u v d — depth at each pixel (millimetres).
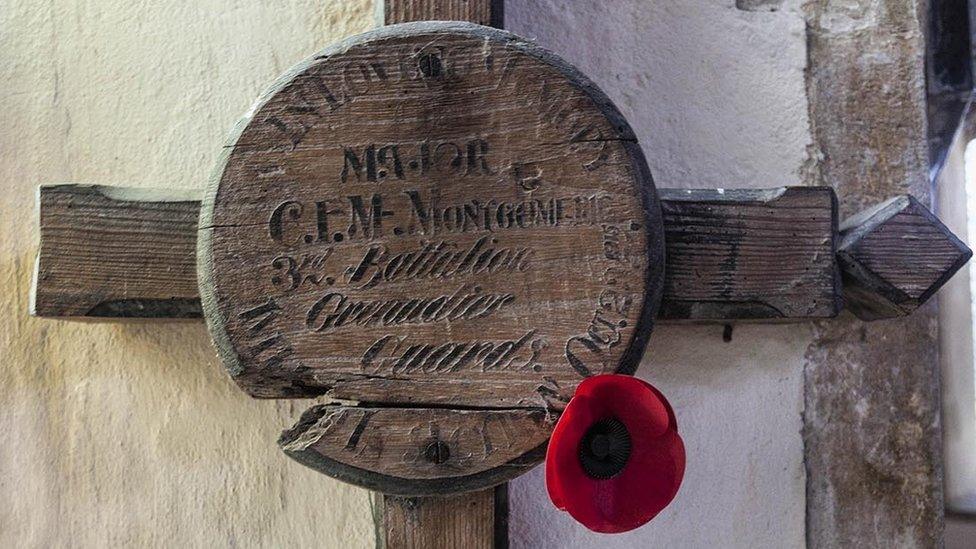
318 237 958
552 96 972
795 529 1186
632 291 971
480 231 970
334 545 1159
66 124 1199
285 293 954
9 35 1211
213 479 1167
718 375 1192
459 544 1018
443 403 961
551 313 968
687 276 1059
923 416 1205
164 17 1210
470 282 968
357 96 963
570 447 825
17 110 1203
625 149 977
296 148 958
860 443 1200
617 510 836
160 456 1170
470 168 969
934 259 1062
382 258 963
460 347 964
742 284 1065
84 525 1163
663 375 1181
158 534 1162
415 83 964
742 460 1186
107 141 1195
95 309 1021
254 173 955
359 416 953
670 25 1228
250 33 1208
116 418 1173
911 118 1232
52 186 1020
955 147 1397
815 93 1231
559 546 1154
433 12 1012
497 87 969
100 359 1180
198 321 1081
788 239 1071
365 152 963
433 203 968
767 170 1219
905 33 1240
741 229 1067
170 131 1196
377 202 964
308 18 1210
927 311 1217
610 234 972
